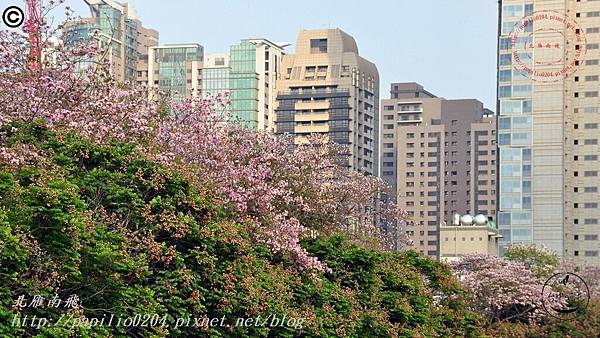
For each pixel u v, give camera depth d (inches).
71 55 2773.1
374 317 3341.5
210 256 2508.6
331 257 3380.9
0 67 2650.1
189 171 2640.3
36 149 2348.7
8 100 2502.5
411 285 3772.1
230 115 3435.0
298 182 3666.3
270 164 3511.3
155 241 2439.7
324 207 3722.9
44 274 2025.1
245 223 2888.8
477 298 4958.2
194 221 2500.0
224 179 2960.1
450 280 4340.6
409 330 3572.8
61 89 2608.3
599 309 5201.8
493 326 4810.5
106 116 2677.2
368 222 4234.7
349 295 3250.5
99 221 2356.1
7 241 1883.6
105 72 2881.4
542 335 4877.0
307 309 2967.5
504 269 5098.4
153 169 2507.4
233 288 2554.1
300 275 3102.9
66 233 2026.3
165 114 3021.7
